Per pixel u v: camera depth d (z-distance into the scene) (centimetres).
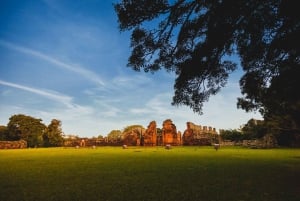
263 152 4312
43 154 4206
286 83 1468
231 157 3253
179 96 1465
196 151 4809
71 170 2025
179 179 1584
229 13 1116
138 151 4991
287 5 1024
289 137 6406
